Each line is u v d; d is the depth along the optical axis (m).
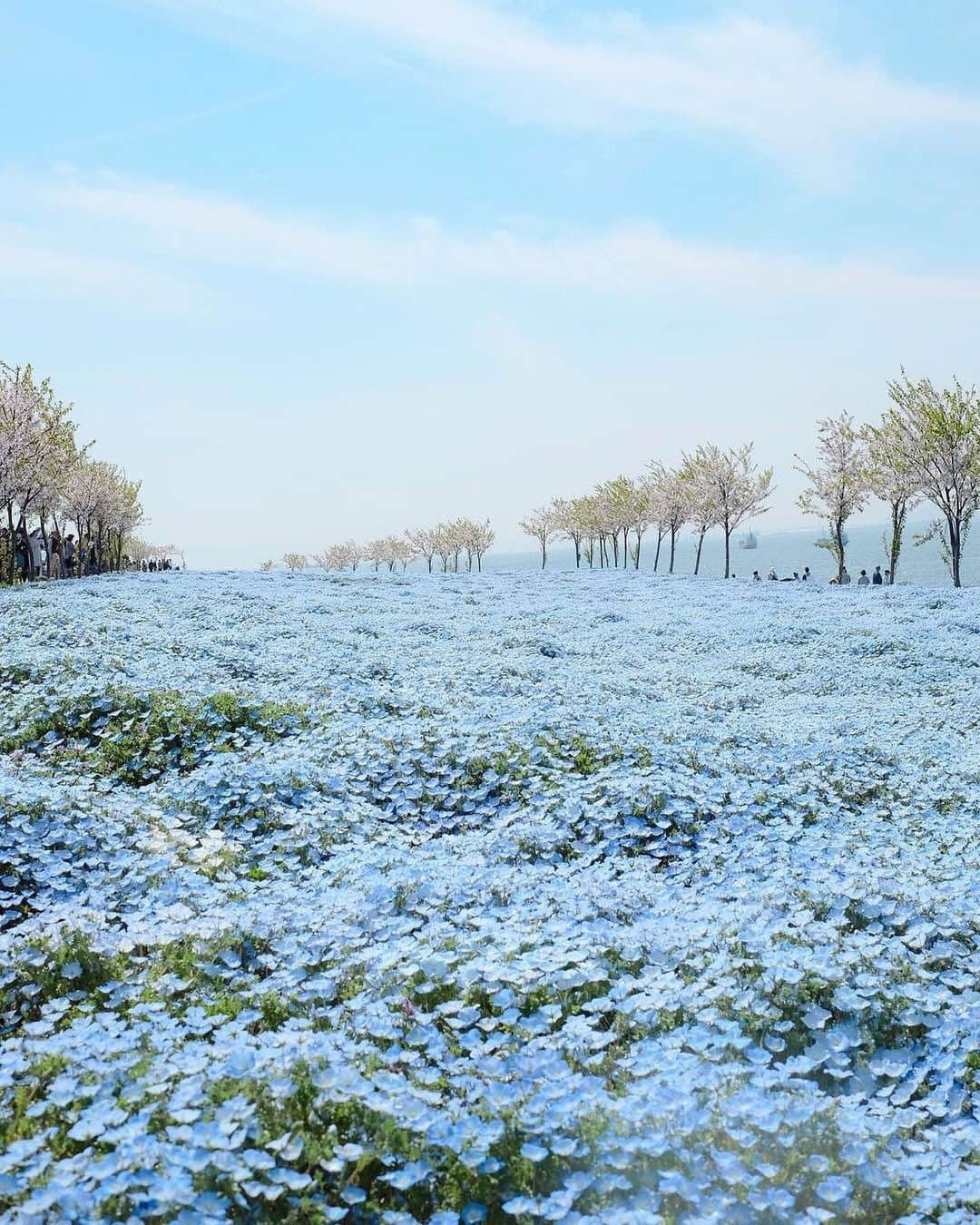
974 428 37.59
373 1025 4.65
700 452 56.56
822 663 18.92
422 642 19.30
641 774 9.60
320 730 11.05
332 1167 3.59
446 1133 3.72
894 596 32.75
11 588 28.81
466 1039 4.71
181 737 11.05
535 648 19.11
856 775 10.34
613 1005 4.89
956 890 6.46
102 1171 3.44
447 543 94.62
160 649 15.73
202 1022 4.68
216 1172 3.58
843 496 49.19
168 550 119.31
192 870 7.22
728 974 5.27
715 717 13.28
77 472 48.12
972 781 10.30
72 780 9.33
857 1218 3.71
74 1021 4.82
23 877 7.01
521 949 5.62
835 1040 4.69
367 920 6.05
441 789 9.46
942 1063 4.59
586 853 7.96
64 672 12.90
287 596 28.44
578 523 79.75
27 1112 3.92
